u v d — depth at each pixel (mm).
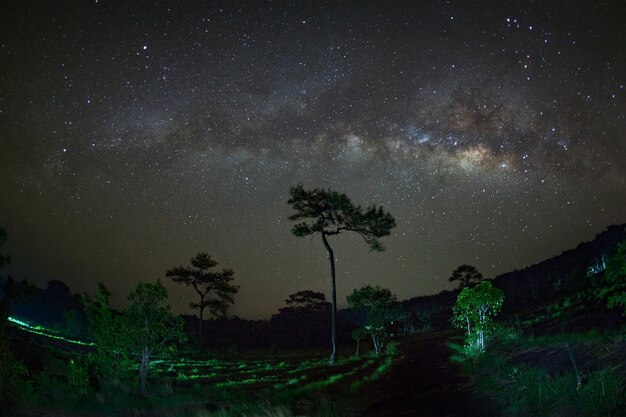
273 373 24797
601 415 7082
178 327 14164
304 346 50906
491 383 11844
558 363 10852
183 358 33562
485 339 20688
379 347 34469
